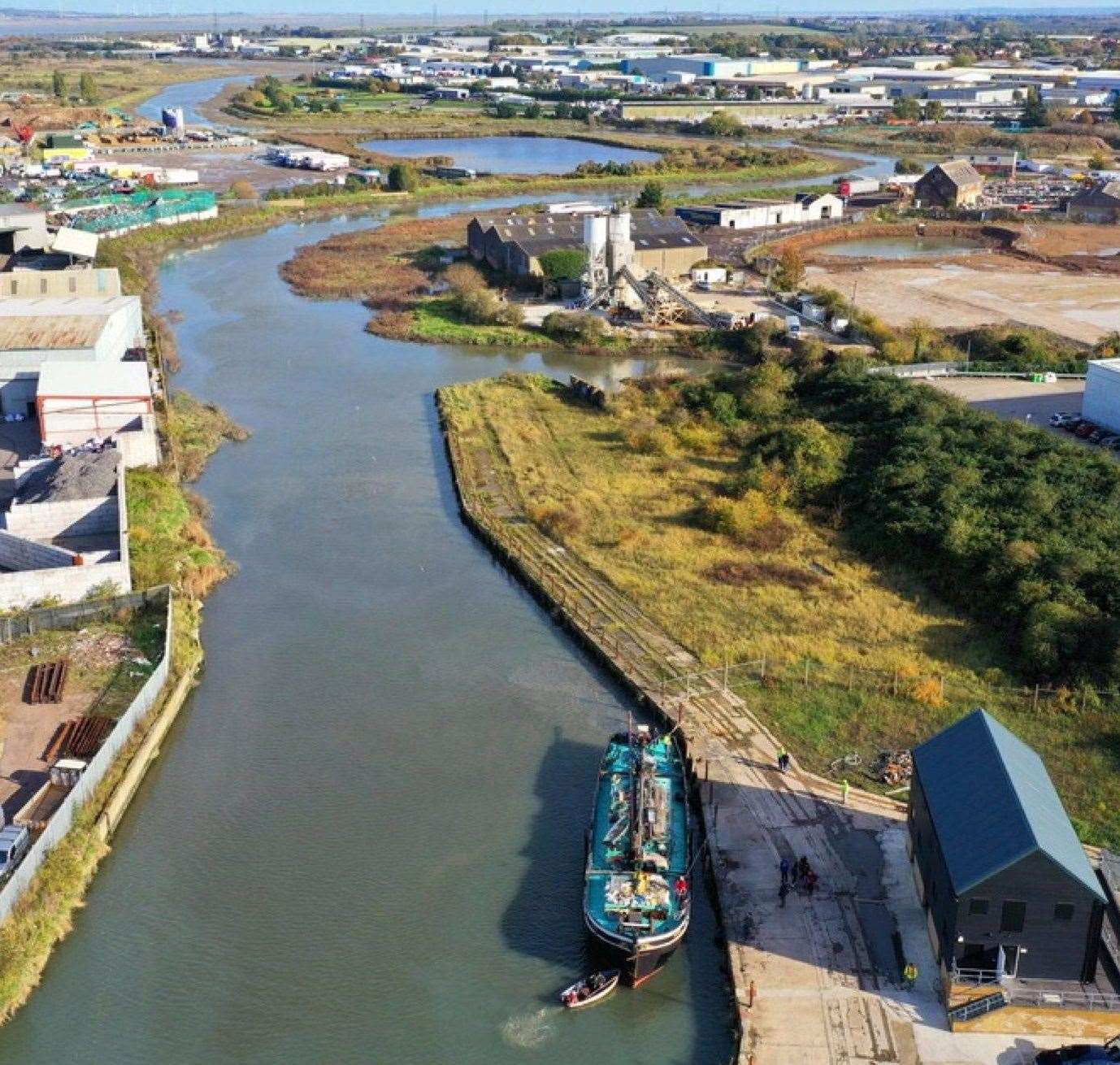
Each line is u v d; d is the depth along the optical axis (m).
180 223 169.50
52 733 48.41
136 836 44.81
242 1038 36.12
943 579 64.00
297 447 87.19
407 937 40.03
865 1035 35.00
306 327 121.81
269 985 38.09
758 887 41.34
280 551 69.75
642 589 63.84
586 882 40.19
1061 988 35.91
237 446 87.12
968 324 118.25
